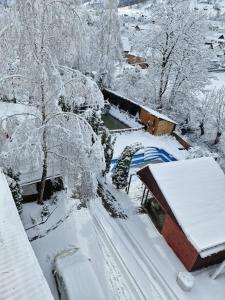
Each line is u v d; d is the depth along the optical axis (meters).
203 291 12.62
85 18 10.28
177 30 30.38
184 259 13.61
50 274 11.77
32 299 6.57
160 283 12.61
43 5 8.71
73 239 13.71
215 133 30.95
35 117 11.36
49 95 10.48
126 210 16.56
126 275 12.63
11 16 8.46
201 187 15.12
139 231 15.27
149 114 27.28
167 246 14.67
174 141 26.95
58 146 12.28
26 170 13.51
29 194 15.43
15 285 6.79
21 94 10.83
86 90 10.80
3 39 8.60
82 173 12.74
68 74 10.78
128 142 25.12
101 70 33.12
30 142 10.80
